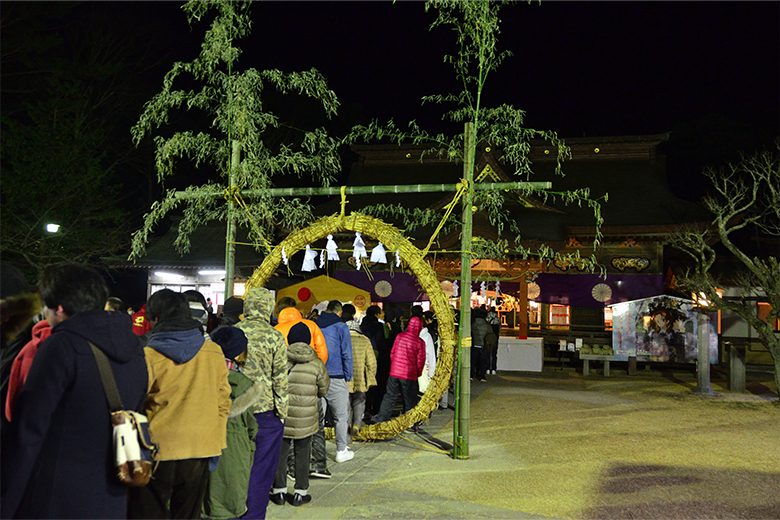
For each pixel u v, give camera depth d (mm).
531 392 12508
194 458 3209
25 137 18891
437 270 17125
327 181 8766
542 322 18500
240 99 7652
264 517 4469
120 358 2537
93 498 2398
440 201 16984
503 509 5230
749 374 17484
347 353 6512
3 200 17344
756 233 21594
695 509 5277
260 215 8492
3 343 2711
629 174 19578
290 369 5191
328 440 7922
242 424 4020
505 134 7844
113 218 19562
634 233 16500
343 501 5383
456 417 7027
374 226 7875
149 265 19891
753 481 6125
